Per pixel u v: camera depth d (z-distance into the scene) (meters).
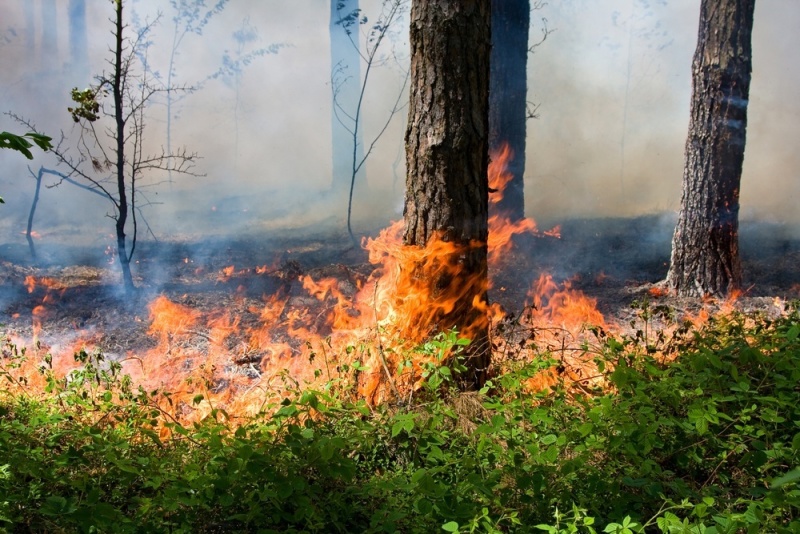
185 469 3.53
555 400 4.25
